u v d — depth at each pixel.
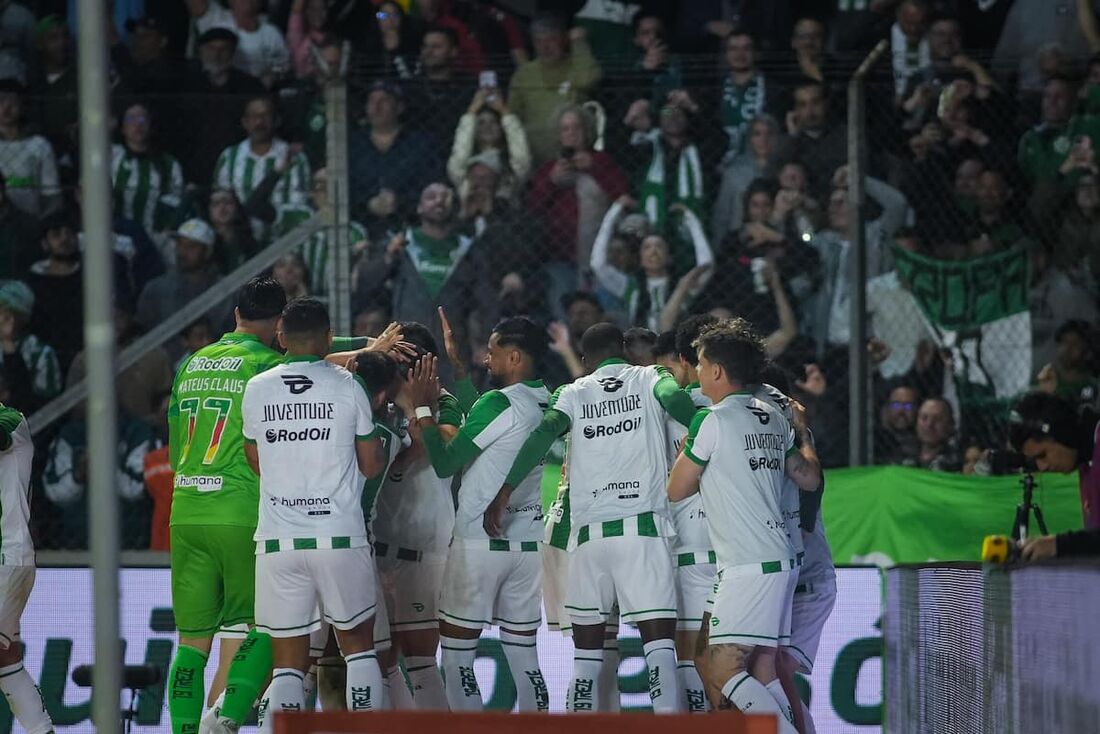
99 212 8.95
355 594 19.11
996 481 27.22
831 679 25.84
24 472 22.12
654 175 33.59
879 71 30.66
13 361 32.12
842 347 32.00
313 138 34.03
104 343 8.96
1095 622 10.51
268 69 36.03
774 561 19.03
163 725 25.44
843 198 32.62
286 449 19.05
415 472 21.59
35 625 25.91
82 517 31.41
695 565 21.45
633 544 20.36
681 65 35.69
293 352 19.59
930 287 32.16
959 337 32.00
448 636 21.12
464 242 32.44
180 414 20.61
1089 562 10.70
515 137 33.56
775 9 36.75
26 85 36.91
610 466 20.64
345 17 36.84
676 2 37.06
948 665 18.19
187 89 35.41
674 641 21.30
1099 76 33.81
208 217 33.28
